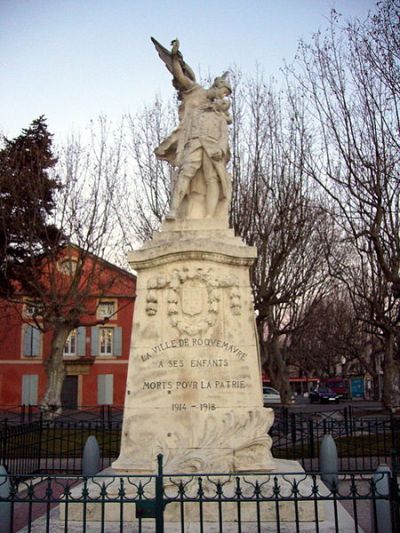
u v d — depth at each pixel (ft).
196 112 29.91
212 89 30.22
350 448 45.88
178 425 24.50
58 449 46.70
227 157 29.55
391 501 16.46
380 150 50.57
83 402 122.21
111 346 124.67
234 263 26.30
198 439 24.16
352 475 16.79
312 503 21.68
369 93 50.83
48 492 16.71
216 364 25.21
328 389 156.56
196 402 24.73
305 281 72.33
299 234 65.46
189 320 25.70
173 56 30.73
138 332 25.88
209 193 28.55
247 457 23.71
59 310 79.51
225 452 23.29
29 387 121.90
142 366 25.41
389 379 92.53
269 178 67.10
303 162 64.64
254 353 25.38
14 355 122.72
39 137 85.20
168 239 27.35
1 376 121.80
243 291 26.14
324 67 53.42
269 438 24.18
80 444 48.57
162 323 25.82
